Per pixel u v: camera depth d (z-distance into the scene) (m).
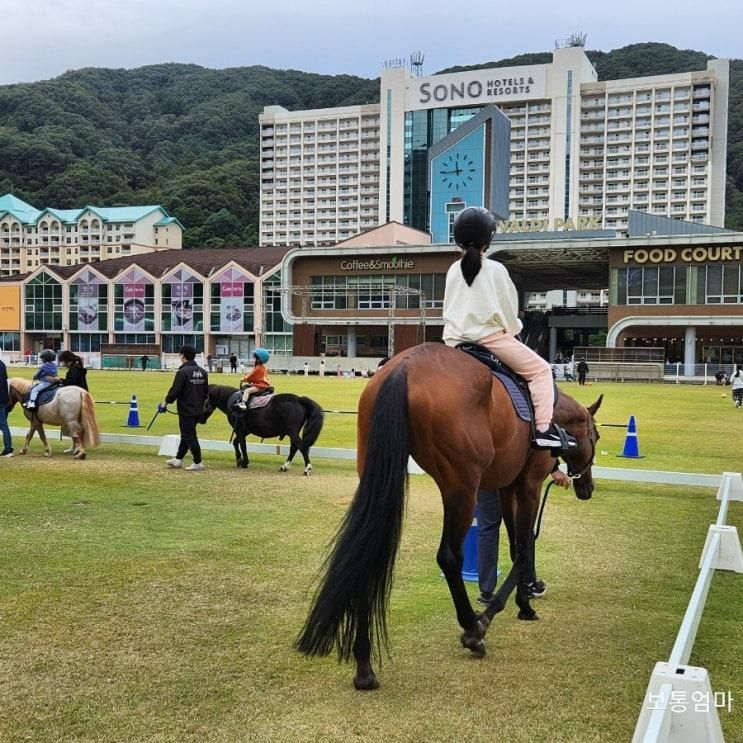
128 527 7.58
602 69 182.75
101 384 35.69
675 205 132.12
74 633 4.73
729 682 4.16
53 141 154.88
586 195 136.38
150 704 3.80
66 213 129.75
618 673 4.24
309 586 5.71
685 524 8.11
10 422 18.05
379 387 4.02
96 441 12.43
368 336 62.53
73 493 9.37
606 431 17.81
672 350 55.84
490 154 70.62
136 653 4.43
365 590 3.65
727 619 5.17
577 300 122.50
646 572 6.30
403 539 7.29
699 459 13.31
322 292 60.34
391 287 53.22
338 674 4.18
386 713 3.72
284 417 11.22
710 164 129.62
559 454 4.80
